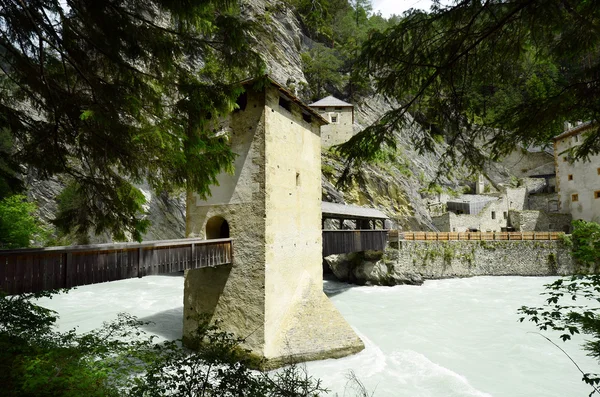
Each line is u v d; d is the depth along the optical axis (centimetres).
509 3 320
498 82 405
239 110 1025
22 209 1666
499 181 4022
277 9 3728
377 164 3141
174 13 419
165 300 1752
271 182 993
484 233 2464
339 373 909
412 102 416
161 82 463
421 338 1180
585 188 2989
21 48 423
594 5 296
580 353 1054
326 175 2830
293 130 1138
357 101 4138
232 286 993
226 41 432
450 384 841
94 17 390
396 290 1986
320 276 1261
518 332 1245
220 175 1043
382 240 2203
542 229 3092
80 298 1814
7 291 570
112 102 439
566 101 361
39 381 332
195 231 1073
